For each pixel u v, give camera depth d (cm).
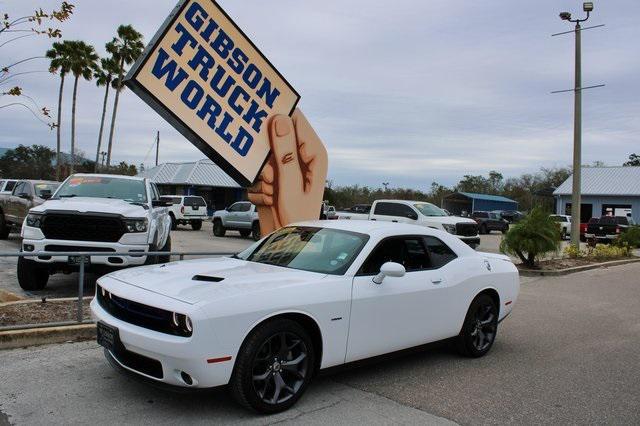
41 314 632
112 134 4159
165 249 1073
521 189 7831
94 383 460
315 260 500
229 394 434
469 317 589
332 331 445
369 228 534
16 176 6644
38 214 779
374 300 476
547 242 1484
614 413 452
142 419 392
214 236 2508
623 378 552
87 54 4119
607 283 1336
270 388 415
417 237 556
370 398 462
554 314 904
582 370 577
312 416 414
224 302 384
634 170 4422
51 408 405
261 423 395
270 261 523
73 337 581
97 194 922
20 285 819
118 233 792
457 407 452
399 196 6397
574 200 2002
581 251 1958
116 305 425
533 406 462
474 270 596
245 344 394
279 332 410
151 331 387
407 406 448
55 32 675
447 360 595
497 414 440
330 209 3616
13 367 493
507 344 683
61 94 4256
